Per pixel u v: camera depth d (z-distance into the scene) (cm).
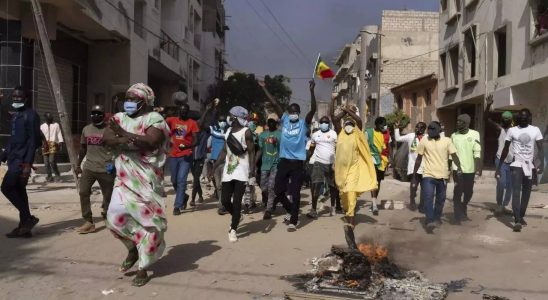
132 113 525
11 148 705
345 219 752
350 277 514
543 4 1688
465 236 782
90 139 739
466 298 489
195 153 1028
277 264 601
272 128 941
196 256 634
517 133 852
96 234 743
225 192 729
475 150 921
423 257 646
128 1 2188
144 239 518
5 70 1616
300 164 823
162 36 2891
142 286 514
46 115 1457
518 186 838
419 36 3972
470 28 2222
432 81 2933
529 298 493
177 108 944
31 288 501
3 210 934
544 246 716
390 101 3872
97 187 1301
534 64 1683
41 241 696
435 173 838
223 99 4694
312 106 848
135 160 521
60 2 1623
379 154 990
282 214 962
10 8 1567
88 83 2214
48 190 1248
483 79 2114
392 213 1000
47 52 1083
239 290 506
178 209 921
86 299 473
